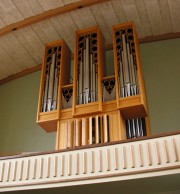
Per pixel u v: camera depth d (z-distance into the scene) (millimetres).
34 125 8328
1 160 5789
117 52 7414
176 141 4926
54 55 8023
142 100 6473
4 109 8969
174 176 4984
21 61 9078
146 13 7848
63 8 7656
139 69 6969
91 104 6809
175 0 7492
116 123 6492
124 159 5074
